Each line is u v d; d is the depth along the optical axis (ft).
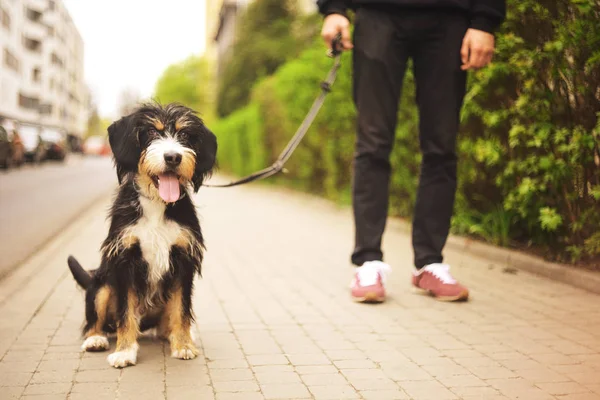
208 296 16.16
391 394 9.64
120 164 11.32
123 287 11.11
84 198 46.98
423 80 15.88
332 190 42.01
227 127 90.22
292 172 57.31
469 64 15.43
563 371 10.70
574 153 17.12
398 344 12.18
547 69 17.87
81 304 15.01
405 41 15.70
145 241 11.09
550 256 19.51
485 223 22.84
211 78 262.67
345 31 16.37
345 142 38.19
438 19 15.39
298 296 16.19
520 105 18.45
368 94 15.87
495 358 11.37
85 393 9.54
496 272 19.13
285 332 12.99
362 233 16.12
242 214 37.45
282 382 10.11
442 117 15.79
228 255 22.54
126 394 9.52
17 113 200.54
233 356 11.43
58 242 25.03
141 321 12.07
